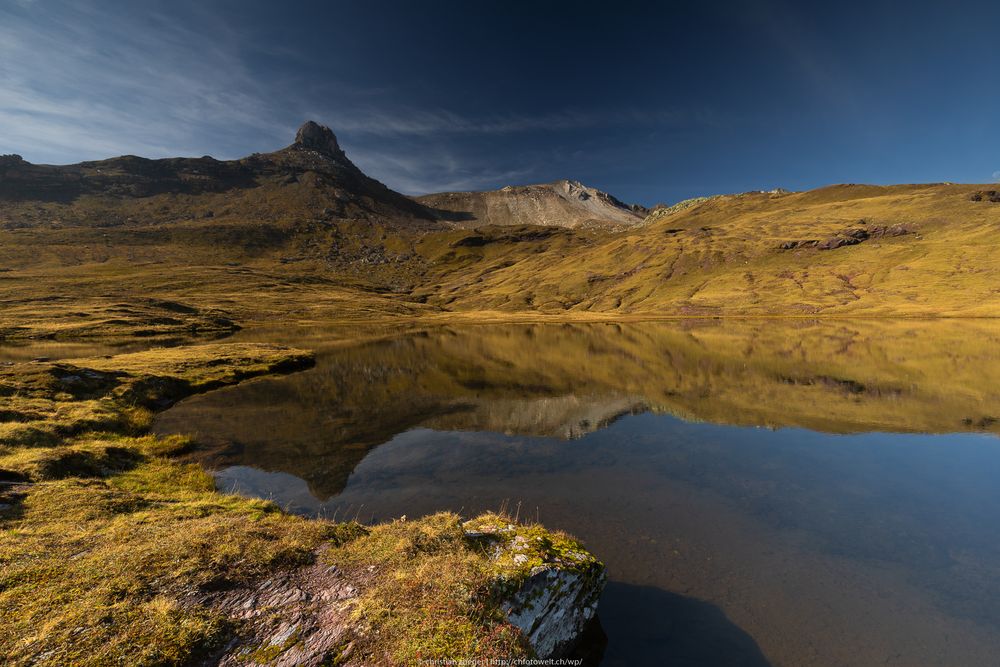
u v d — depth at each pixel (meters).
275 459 28.55
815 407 43.25
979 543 18.59
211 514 16.61
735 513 21.11
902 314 157.75
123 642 8.95
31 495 16.59
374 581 11.66
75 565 11.56
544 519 20.28
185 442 30.31
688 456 29.66
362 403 45.22
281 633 9.71
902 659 12.54
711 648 12.77
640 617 13.95
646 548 17.91
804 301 199.25
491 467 27.38
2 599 10.02
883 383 53.97
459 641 9.48
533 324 180.25
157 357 64.50
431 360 78.44
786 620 13.99
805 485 24.66
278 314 193.25
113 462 23.67
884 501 22.67
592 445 32.06
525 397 48.62
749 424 37.72
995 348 80.19
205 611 10.21
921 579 16.16
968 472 26.64
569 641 12.45
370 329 156.38
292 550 13.05
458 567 12.03
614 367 70.19
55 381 38.78
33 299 161.00
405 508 21.34
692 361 74.88
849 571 16.59
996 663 12.38
